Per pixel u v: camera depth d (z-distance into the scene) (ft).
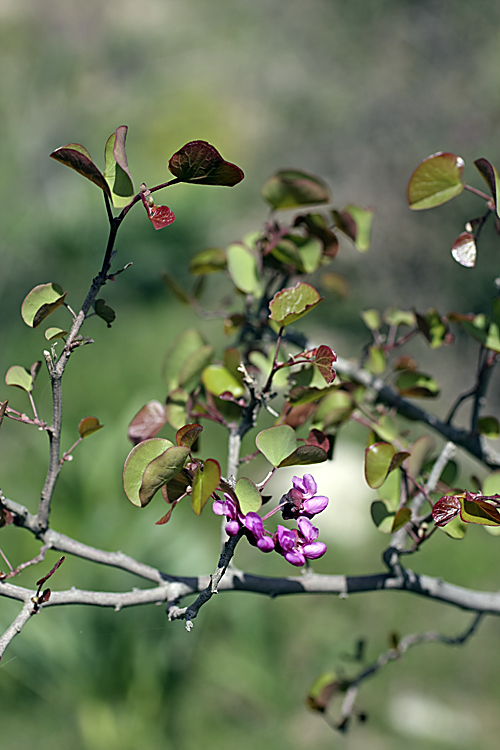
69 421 10.88
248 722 7.64
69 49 14.03
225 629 8.20
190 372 3.65
